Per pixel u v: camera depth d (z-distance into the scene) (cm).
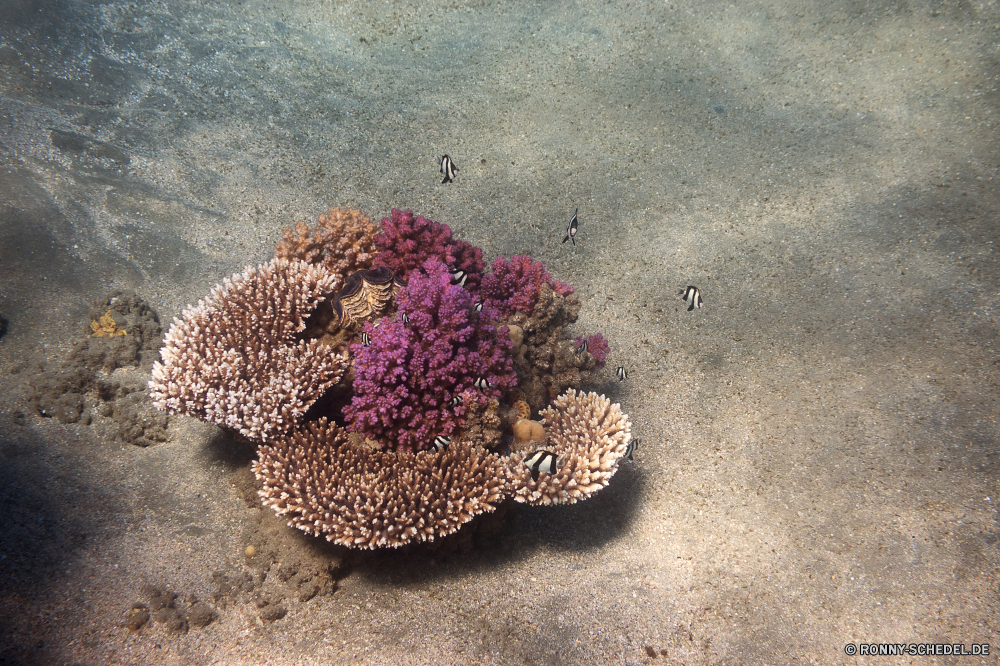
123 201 218
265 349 178
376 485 164
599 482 175
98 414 186
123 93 240
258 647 163
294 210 229
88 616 161
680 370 209
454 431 174
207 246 217
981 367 202
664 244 232
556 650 166
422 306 177
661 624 171
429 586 174
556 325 198
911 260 223
